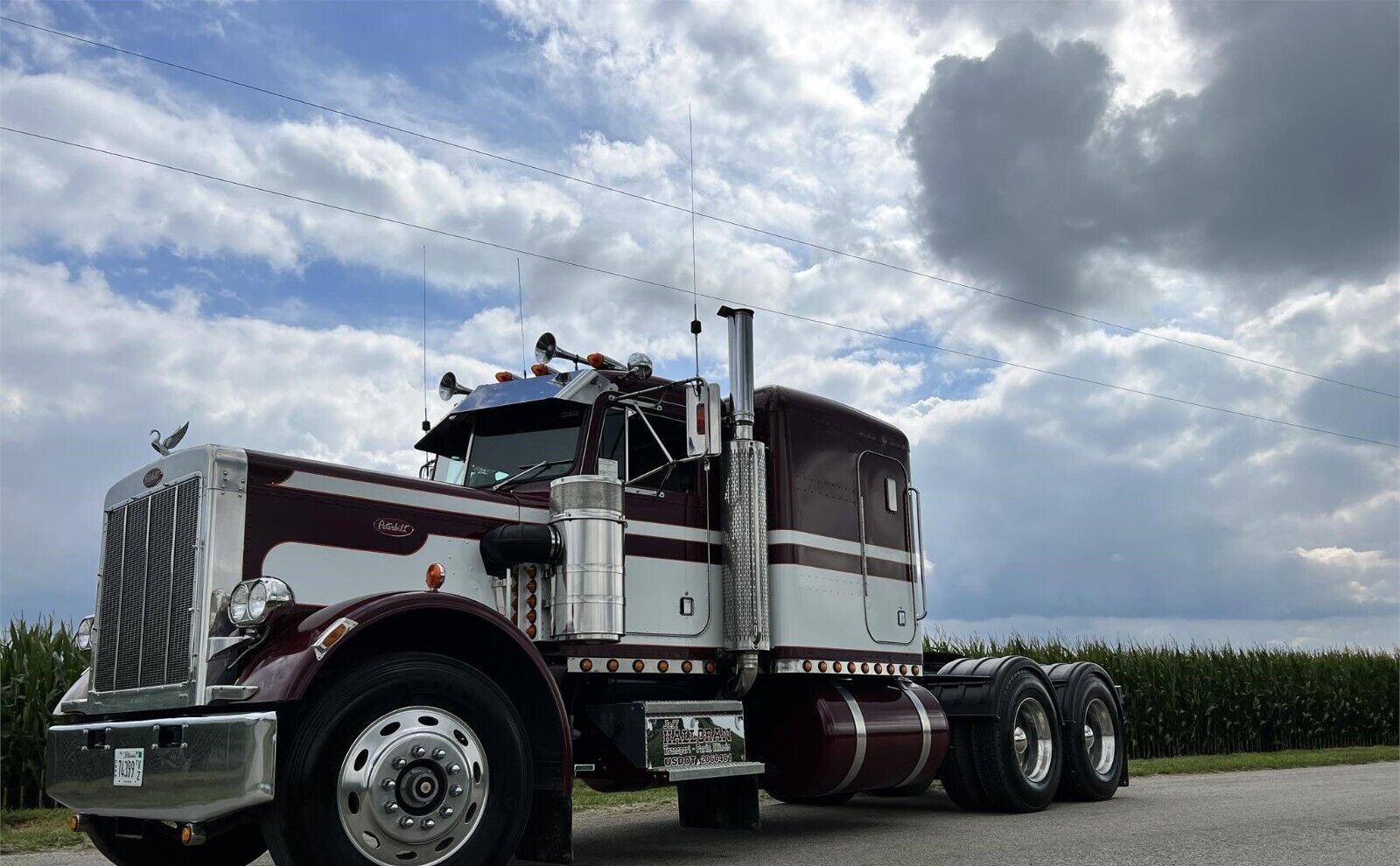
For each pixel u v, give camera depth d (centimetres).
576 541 654
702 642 730
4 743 1012
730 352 772
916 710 877
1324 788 1181
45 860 727
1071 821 885
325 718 499
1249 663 2130
